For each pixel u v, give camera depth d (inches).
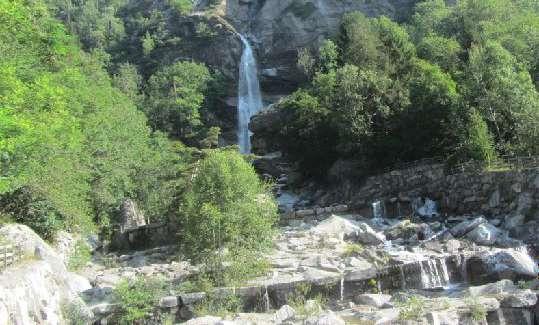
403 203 1409.9
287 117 2282.2
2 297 564.4
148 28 4284.0
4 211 1059.3
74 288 856.9
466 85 1521.9
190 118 3184.1
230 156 972.6
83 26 4520.2
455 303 724.0
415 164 1533.0
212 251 894.4
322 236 1165.7
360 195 1625.2
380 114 1684.3
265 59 3695.9
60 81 1647.4
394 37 2239.2
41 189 1080.2
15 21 1280.8
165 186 1758.1
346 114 1724.9
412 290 842.2
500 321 706.8
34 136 948.6
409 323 653.3
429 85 1585.9
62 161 1187.3
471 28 2198.6
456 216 1262.3
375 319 690.8
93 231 1350.9
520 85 1385.3
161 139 2498.8
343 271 900.0
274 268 956.6
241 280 881.5
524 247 982.4
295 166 2133.4
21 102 978.1
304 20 3693.4
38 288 661.9
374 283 855.1
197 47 3875.5
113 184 1552.7
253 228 929.5
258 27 3882.9
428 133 1550.2
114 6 5177.2
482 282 875.4
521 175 1136.8
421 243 1067.9
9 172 911.0
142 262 1202.0
